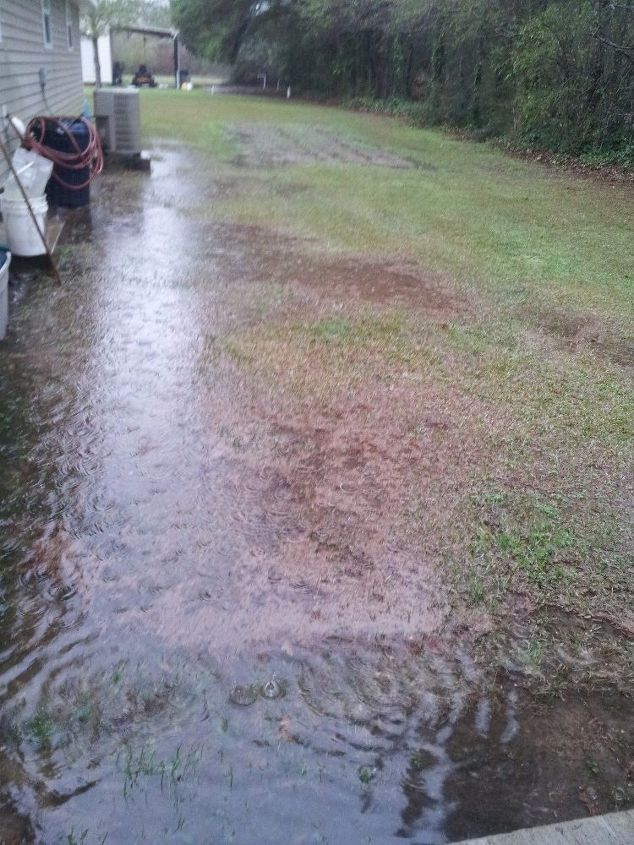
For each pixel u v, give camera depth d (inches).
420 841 77.3
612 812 80.3
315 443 148.8
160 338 195.0
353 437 152.1
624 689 97.3
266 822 78.0
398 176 478.9
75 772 81.7
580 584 114.3
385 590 110.1
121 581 108.3
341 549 118.1
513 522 127.6
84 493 127.6
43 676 92.7
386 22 906.1
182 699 90.9
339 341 201.0
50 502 124.7
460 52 711.1
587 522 129.2
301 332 205.2
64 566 110.6
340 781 82.7
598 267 292.0
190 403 161.5
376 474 139.4
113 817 77.4
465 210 383.9
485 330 217.2
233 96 1128.2
